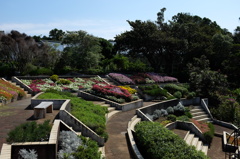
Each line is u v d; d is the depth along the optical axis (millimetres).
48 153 6672
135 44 33906
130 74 31859
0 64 26406
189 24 38188
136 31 33719
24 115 11164
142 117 15648
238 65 32625
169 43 33812
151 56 37469
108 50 44562
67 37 30969
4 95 14289
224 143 14539
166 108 20141
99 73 29062
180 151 8211
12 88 16844
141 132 10070
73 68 32188
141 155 8734
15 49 26859
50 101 12711
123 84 25953
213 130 16484
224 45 35750
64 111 10227
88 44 30859
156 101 22359
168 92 25047
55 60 31688
